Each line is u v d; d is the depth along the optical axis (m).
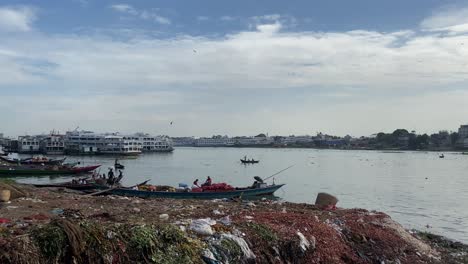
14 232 12.06
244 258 14.07
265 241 15.27
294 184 60.03
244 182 65.38
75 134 177.00
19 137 174.12
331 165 110.31
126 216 17.06
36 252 11.14
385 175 77.62
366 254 17.89
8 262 10.59
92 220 14.76
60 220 12.38
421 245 20.94
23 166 69.88
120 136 184.38
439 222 32.75
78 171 69.56
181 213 18.61
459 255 21.39
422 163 121.75
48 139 160.12
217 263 13.25
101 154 156.00
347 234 18.94
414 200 44.62
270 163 120.19
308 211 23.30
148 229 13.39
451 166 106.94
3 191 20.39
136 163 115.44
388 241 19.30
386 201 43.88
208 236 14.44
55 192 28.91
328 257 16.31
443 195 49.06
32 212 17.86
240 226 15.80
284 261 15.20
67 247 11.66
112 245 12.41
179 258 12.85
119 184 40.25
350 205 40.91
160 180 67.06
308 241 16.41
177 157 158.75
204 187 36.59
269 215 18.55
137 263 12.34
